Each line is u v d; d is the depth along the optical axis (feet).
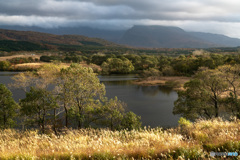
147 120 120.26
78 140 26.58
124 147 22.27
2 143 27.89
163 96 198.59
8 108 88.17
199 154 18.08
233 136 22.62
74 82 88.17
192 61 383.45
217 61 339.36
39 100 81.10
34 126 86.12
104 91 96.78
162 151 19.77
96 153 19.86
